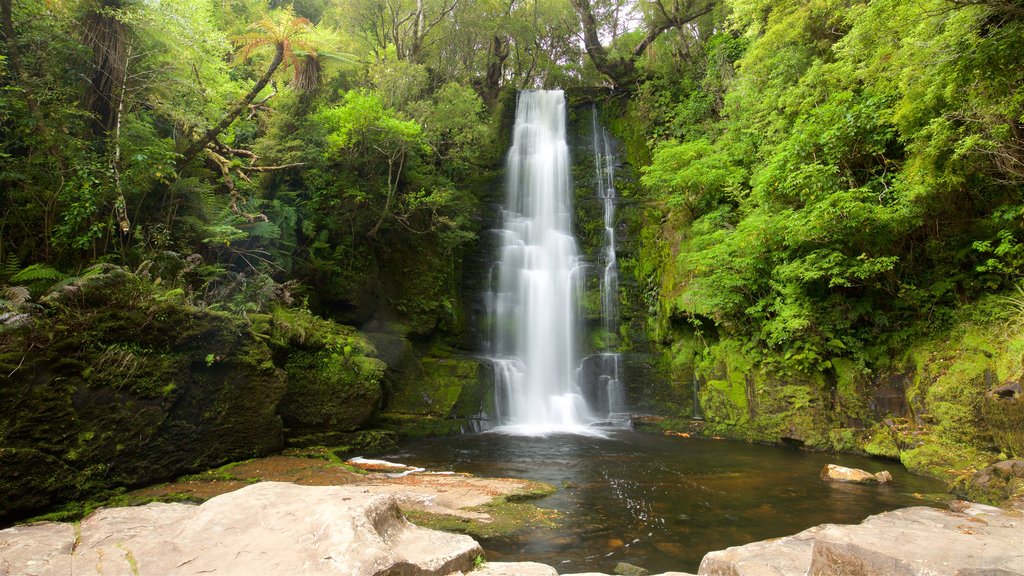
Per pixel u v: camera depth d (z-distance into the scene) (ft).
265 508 14.16
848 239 36.94
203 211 38.50
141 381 25.03
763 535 20.74
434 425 43.19
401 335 49.80
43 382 21.52
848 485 28.22
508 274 61.21
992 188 33.63
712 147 54.29
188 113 37.83
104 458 23.35
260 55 61.62
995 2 21.98
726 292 44.98
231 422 29.76
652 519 22.58
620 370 52.13
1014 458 27.02
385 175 53.52
